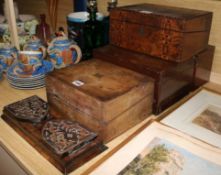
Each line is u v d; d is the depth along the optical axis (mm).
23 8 1745
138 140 652
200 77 951
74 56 1016
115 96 641
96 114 646
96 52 902
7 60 1047
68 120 700
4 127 721
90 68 812
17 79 923
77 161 581
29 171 580
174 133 678
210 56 957
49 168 579
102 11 1269
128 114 695
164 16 788
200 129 715
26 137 669
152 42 837
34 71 942
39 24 1375
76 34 1080
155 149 622
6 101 859
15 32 1147
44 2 1566
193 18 788
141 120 751
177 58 798
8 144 654
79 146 601
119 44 937
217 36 947
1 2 1419
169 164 578
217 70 991
